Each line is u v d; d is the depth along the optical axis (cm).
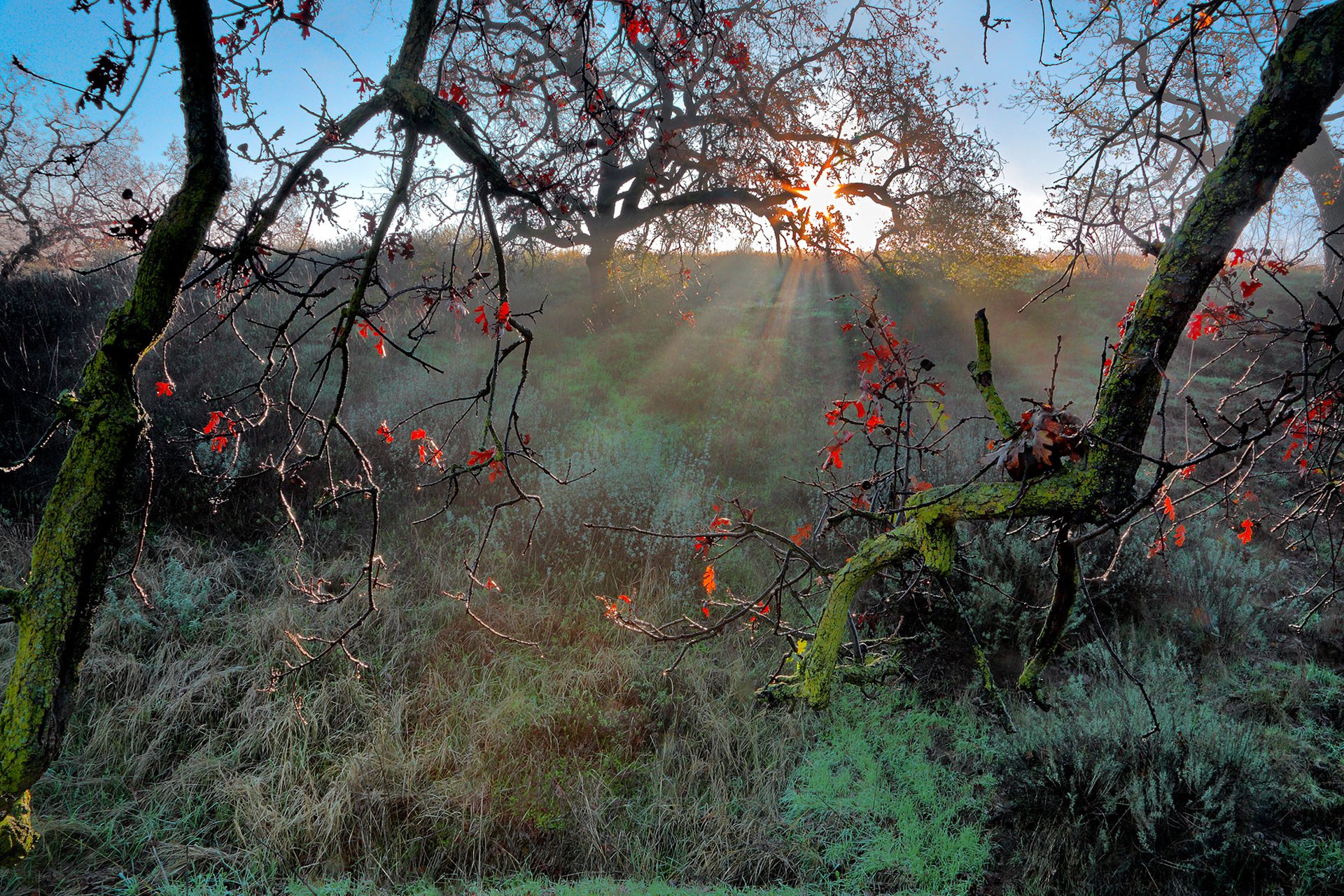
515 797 376
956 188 1288
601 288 1441
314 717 399
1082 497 137
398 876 336
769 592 227
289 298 995
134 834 347
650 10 308
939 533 150
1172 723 379
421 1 204
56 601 187
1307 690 445
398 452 700
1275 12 167
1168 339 134
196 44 172
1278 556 593
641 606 516
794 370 1193
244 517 593
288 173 197
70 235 895
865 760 401
